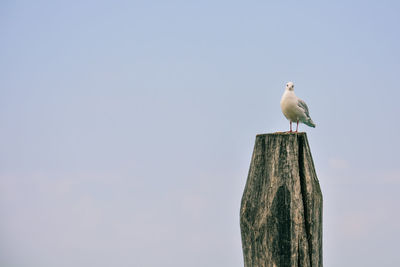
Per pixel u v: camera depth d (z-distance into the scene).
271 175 11.14
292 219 10.85
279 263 10.88
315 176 11.45
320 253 11.46
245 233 11.36
